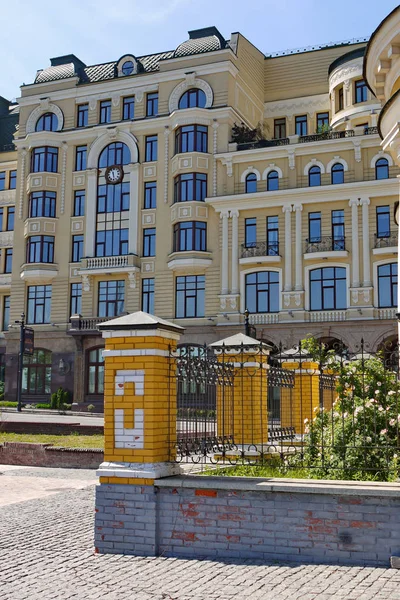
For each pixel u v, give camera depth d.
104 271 41.59
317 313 36.69
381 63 9.65
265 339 37.66
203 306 39.75
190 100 41.47
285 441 12.55
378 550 7.04
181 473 8.45
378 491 7.06
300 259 37.47
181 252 39.56
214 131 40.38
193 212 39.81
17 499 12.16
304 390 13.77
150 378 8.11
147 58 44.62
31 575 6.98
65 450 17.14
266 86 46.16
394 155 9.94
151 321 8.14
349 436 9.70
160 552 7.82
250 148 39.34
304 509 7.34
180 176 40.53
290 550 7.35
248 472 9.99
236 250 38.97
